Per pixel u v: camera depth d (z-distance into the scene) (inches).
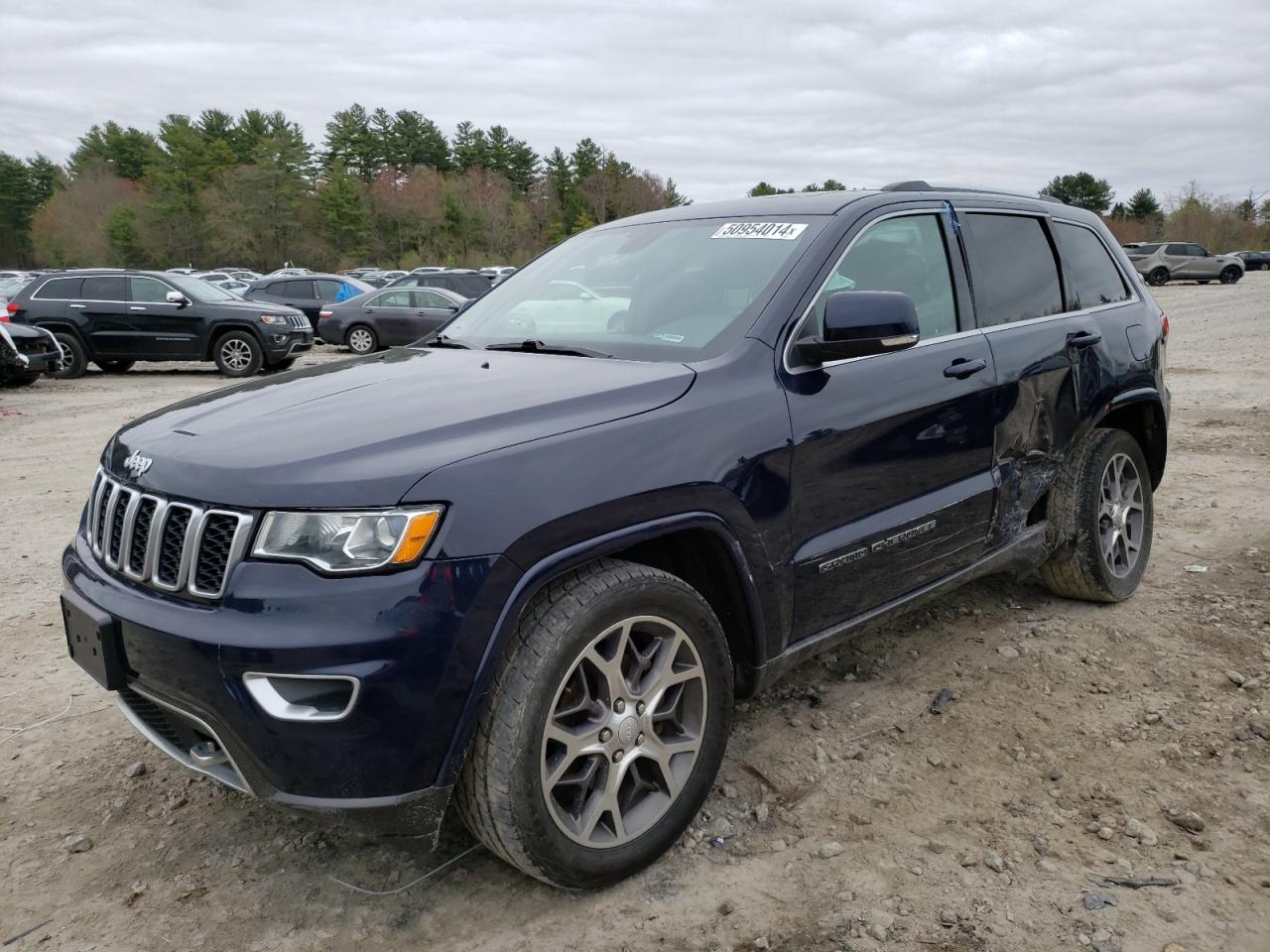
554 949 92.3
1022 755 125.9
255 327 603.5
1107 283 179.6
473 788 91.2
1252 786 117.4
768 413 110.6
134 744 132.0
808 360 116.4
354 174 4483.3
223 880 103.6
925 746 128.3
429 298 756.0
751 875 102.5
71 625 102.0
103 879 103.9
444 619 85.2
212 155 4121.6
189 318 599.8
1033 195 171.2
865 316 111.3
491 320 146.2
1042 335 153.3
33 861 107.0
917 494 130.3
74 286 591.5
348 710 83.9
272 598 84.9
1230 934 92.5
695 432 103.6
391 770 85.9
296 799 86.7
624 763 99.3
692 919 96.0
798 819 112.2
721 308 122.0
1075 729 132.3
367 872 104.6
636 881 102.0
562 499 91.6
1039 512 161.3
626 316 129.6
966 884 100.3
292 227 3922.2
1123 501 174.7
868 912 96.0
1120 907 96.3
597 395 102.8
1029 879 101.0
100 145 4963.1
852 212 131.7
